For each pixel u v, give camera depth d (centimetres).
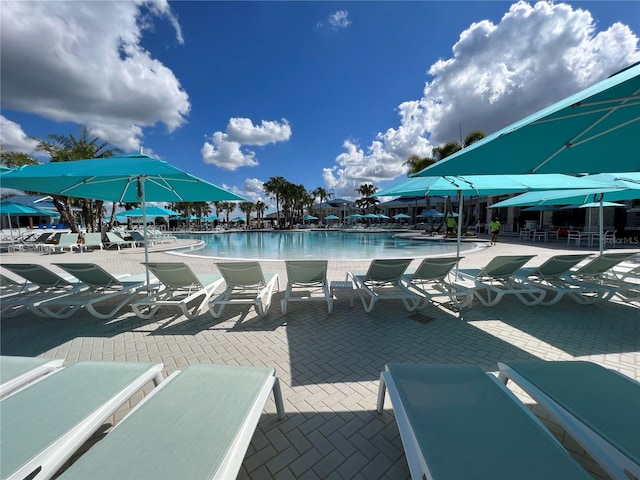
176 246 1653
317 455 184
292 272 461
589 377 191
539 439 135
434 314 445
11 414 157
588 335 362
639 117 200
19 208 1415
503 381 207
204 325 405
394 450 188
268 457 182
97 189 499
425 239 2053
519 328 385
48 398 171
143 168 322
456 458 124
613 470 129
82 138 1764
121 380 192
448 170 276
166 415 153
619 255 480
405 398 166
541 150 243
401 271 475
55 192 475
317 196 6188
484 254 1095
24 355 319
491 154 243
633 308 464
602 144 245
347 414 221
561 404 164
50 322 416
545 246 1369
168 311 463
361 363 298
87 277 446
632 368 283
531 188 491
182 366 295
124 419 149
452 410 155
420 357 310
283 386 258
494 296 541
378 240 2248
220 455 128
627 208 1767
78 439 146
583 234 1439
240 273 449
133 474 118
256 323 411
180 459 125
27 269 433
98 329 391
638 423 150
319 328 392
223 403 164
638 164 291
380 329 387
